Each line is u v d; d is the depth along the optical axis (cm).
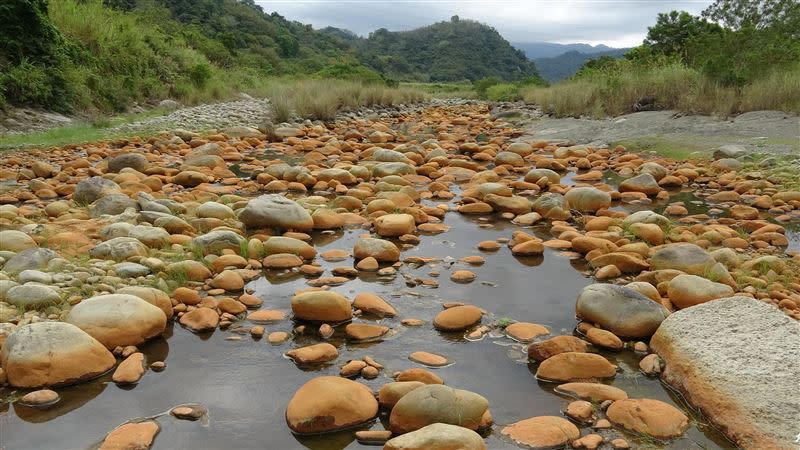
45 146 1069
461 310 420
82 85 1487
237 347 385
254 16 5031
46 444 289
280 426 305
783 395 290
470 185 857
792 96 1230
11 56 1368
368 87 2356
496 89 2836
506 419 312
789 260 538
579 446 288
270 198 637
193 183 841
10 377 329
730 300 371
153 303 414
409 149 1127
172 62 2080
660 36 2402
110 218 615
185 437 296
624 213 689
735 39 1733
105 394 330
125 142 1148
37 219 629
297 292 468
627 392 339
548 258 565
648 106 1513
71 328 350
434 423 286
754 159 940
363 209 718
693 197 804
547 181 856
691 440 294
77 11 1756
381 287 489
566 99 1644
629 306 402
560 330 415
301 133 1363
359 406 307
